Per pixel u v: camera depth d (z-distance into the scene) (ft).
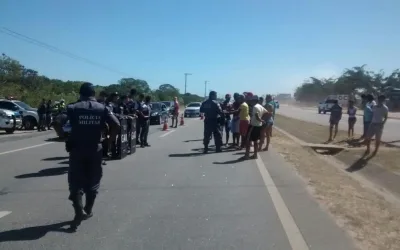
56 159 40.60
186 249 16.79
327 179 33.09
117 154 40.88
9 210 22.47
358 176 41.34
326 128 89.61
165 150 48.11
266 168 35.76
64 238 18.02
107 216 21.33
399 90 204.85
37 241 17.65
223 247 16.98
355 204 24.94
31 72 164.25
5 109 80.38
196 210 22.48
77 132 19.30
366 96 57.47
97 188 20.45
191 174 32.86
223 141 58.54
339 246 17.03
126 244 17.31
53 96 134.72
